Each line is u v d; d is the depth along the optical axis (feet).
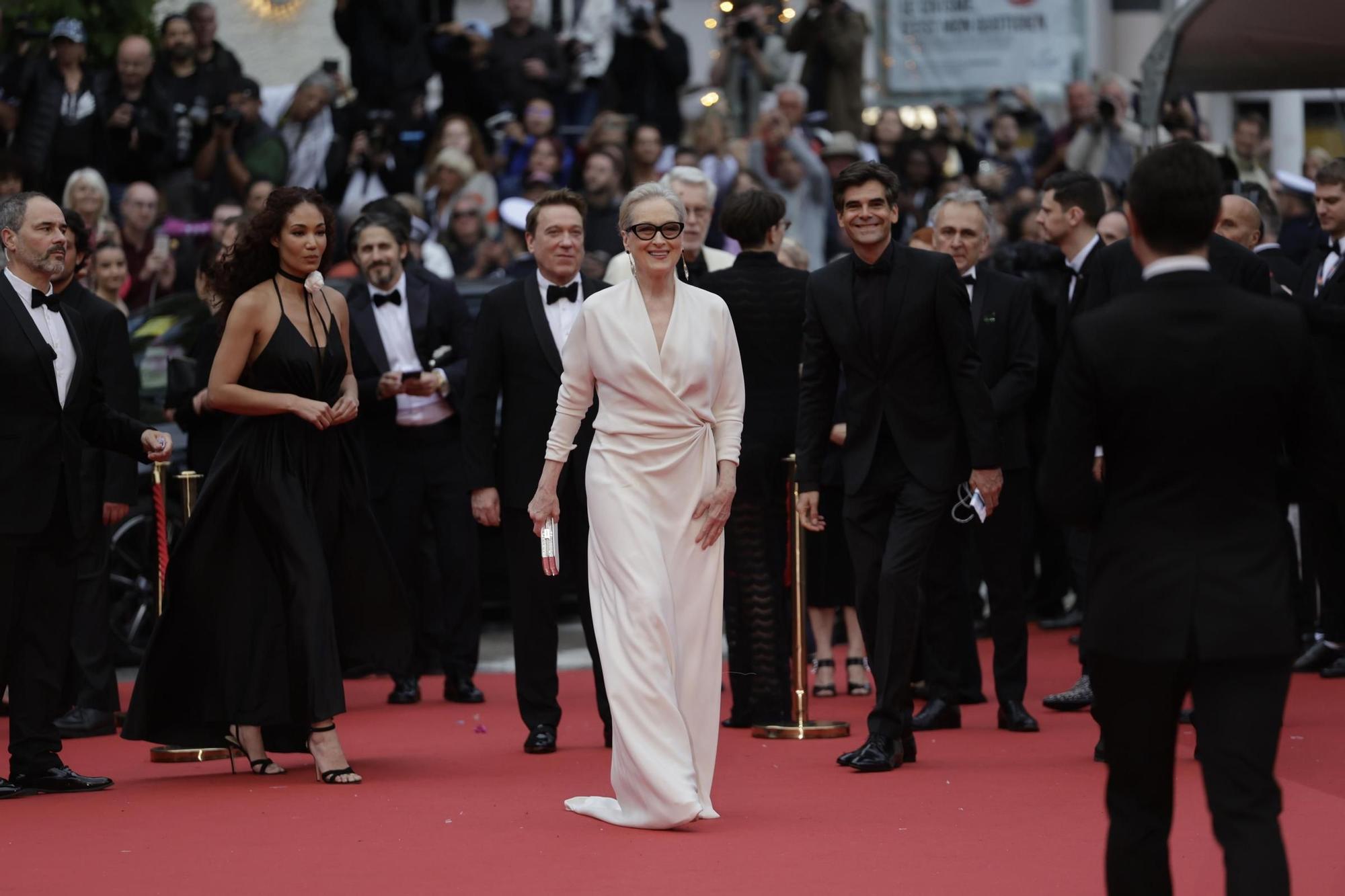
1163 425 21.57
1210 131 103.30
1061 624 62.28
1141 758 22.08
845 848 29.73
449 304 50.85
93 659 46.03
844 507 37.93
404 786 36.55
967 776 36.55
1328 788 35.09
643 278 32.99
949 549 42.29
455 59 84.79
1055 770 37.11
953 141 84.12
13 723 36.55
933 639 43.11
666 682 31.76
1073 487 22.24
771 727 42.68
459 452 50.52
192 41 76.23
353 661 39.14
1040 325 54.95
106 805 34.99
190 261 70.64
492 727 45.32
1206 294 21.77
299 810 34.06
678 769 31.37
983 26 96.07
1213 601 21.25
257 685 37.27
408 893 27.04
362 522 38.91
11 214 36.86
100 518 46.34
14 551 36.09
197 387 48.67
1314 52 60.90
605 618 32.35
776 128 77.10
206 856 30.04
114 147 74.74
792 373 42.60
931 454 36.86
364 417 50.24
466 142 78.59
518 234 72.38
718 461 33.22
